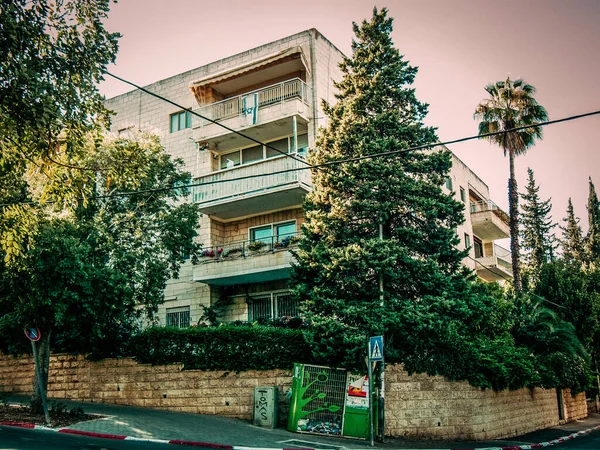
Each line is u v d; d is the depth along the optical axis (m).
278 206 24.22
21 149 13.45
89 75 13.41
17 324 18.50
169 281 26.05
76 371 20.95
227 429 16.22
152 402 19.36
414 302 17.75
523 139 29.72
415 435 17.55
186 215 21.81
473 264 34.03
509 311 23.69
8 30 11.76
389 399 17.55
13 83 11.99
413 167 18.94
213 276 23.67
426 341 18.06
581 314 30.05
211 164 26.28
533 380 21.86
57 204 16.89
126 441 13.64
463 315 17.38
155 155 21.91
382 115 18.78
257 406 17.48
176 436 14.68
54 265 15.96
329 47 25.83
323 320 17.08
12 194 16.34
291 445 14.48
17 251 15.25
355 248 17.42
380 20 20.67
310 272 18.47
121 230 20.56
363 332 16.91
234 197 23.47
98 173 20.48
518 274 28.38
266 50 26.28
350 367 17.11
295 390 17.14
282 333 18.41
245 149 26.12
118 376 20.11
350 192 18.86
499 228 36.44
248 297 24.52
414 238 18.42
